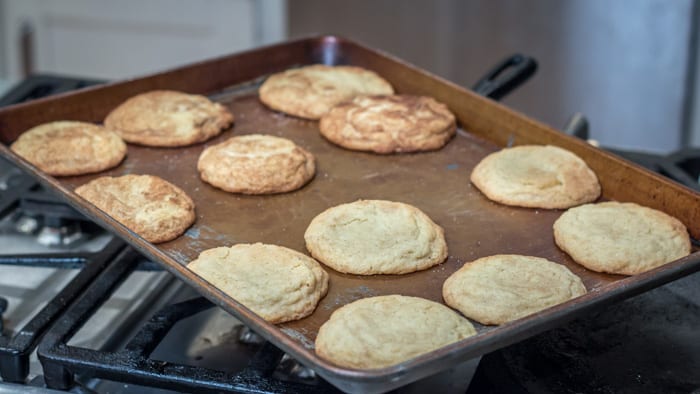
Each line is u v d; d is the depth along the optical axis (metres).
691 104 1.60
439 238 0.84
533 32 1.64
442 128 0.97
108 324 0.81
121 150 0.95
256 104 1.05
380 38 1.75
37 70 1.76
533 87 1.69
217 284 0.77
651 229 0.83
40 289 0.84
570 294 0.76
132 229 0.83
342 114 0.99
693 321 0.77
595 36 1.60
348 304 0.75
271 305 0.75
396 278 0.80
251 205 0.89
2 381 0.73
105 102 1.00
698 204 0.83
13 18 1.70
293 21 1.72
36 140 0.94
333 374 0.63
